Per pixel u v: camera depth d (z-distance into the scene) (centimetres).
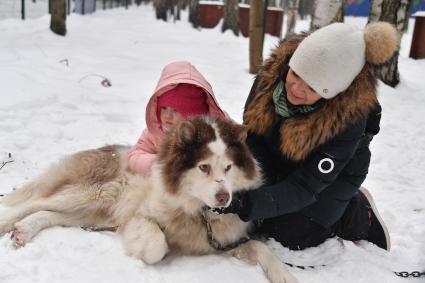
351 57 266
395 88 993
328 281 289
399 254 344
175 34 1745
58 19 1282
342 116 282
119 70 938
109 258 284
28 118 579
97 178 349
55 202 335
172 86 360
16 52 955
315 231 326
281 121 315
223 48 1426
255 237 342
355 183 315
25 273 258
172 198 294
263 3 951
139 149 356
